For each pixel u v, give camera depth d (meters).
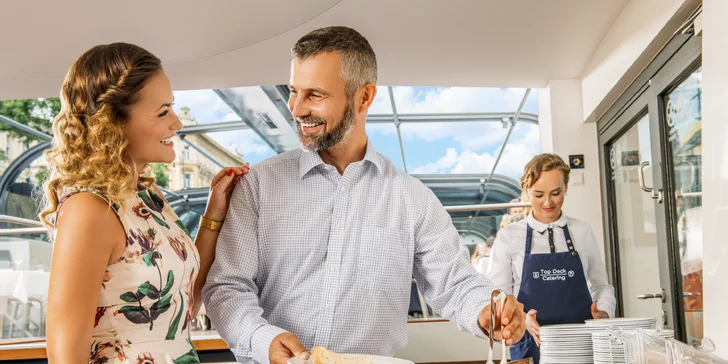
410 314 4.92
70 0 4.05
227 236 2.02
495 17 4.14
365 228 2.05
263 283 2.07
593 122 5.26
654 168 3.83
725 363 1.62
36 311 4.77
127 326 1.67
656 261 4.00
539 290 3.67
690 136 3.30
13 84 5.32
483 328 1.88
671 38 3.44
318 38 1.93
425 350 4.83
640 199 4.29
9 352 4.55
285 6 4.05
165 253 1.77
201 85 5.38
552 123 5.30
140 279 1.69
